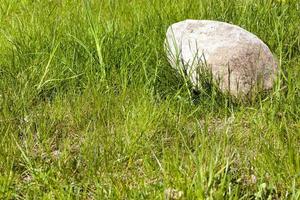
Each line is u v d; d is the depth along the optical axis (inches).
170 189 121.9
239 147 143.8
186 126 154.9
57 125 157.9
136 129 149.3
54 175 135.4
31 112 163.2
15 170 138.5
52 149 149.9
